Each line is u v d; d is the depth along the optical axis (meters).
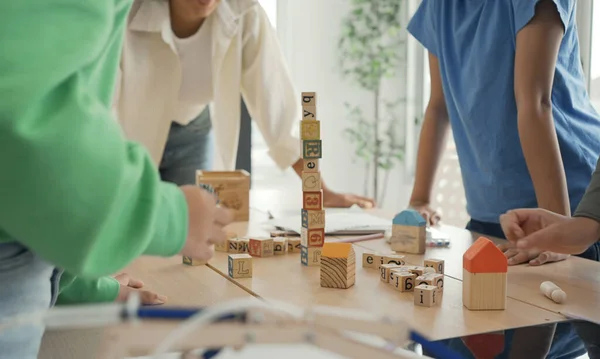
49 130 0.52
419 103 4.26
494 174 1.64
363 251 1.37
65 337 0.83
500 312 0.95
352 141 4.23
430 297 0.97
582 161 1.58
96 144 0.53
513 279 1.14
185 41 1.83
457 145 1.76
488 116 1.61
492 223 1.68
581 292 1.06
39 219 0.52
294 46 4.02
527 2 1.42
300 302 0.99
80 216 0.52
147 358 0.65
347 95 4.18
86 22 0.58
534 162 1.44
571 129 1.58
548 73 1.43
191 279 1.14
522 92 1.44
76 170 0.52
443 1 1.68
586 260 1.28
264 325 0.38
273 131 1.98
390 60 4.20
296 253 1.36
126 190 0.54
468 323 0.89
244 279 1.14
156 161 1.92
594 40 2.86
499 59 1.55
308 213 1.23
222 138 2.01
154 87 1.85
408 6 4.18
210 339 0.37
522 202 1.62
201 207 0.62
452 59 1.69
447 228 1.63
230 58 1.91
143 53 1.81
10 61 0.53
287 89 2.00
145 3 1.77
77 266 0.54
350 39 4.12
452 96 1.71
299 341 0.38
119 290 0.97
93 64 0.61
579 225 1.13
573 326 0.88
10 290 0.61
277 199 2.06
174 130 2.03
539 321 0.90
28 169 0.51
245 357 0.63
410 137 4.28
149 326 0.36
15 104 0.51
